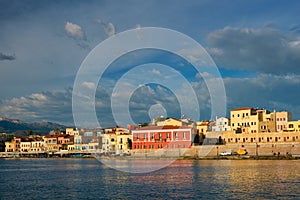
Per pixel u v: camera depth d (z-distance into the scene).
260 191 74.69
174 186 84.75
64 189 84.56
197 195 72.31
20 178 111.88
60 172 130.75
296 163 140.38
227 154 182.50
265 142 178.00
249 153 180.62
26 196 76.38
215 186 83.00
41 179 107.62
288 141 177.25
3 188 88.50
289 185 81.38
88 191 80.62
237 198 68.38
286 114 199.50
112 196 73.69
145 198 70.81
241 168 123.50
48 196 75.81
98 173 121.94
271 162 148.00
